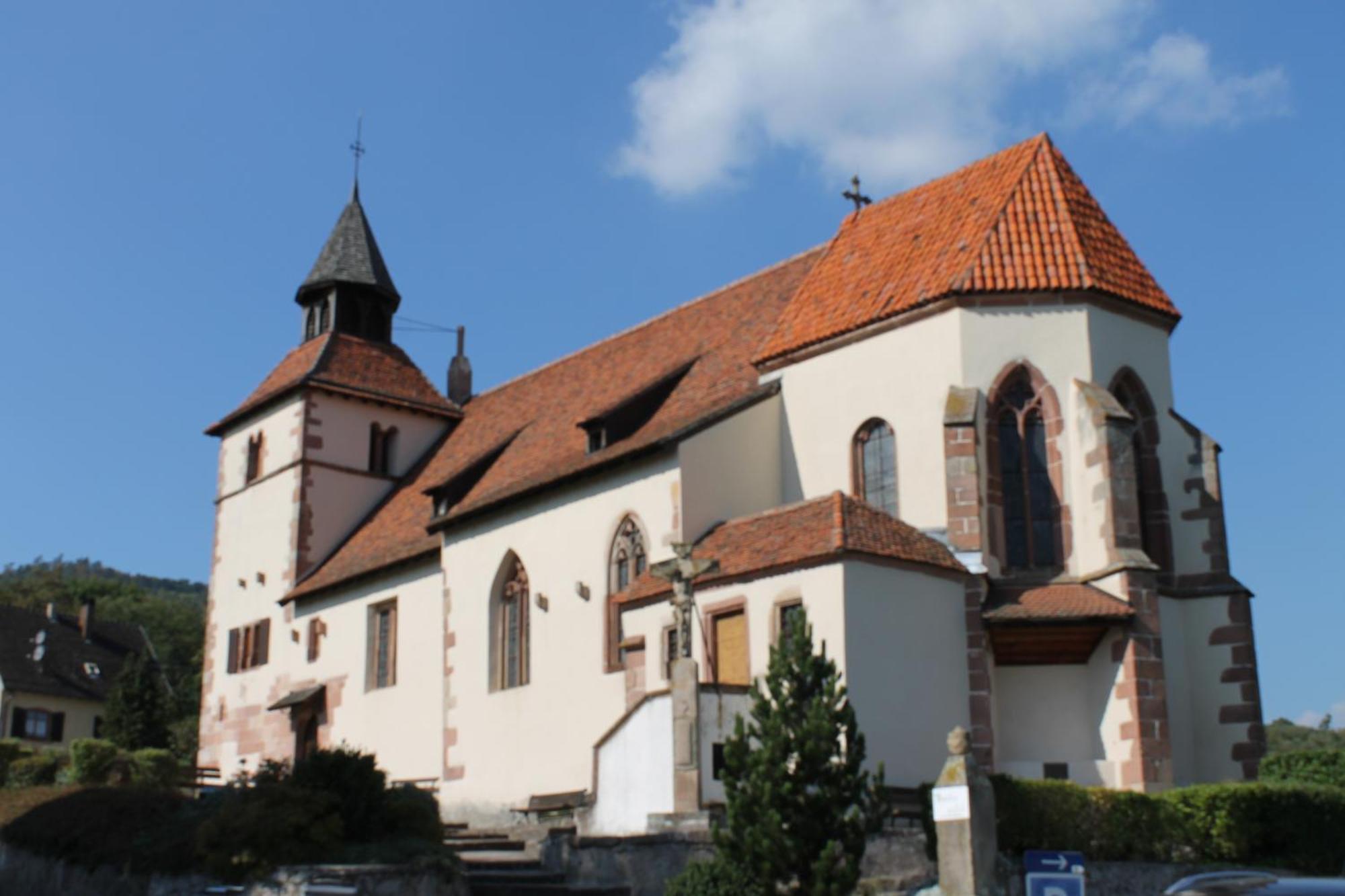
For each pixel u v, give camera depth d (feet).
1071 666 91.35
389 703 134.10
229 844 69.92
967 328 96.78
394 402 161.48
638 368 129.29
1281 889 26.55
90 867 78.64
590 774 106.11
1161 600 96.22
